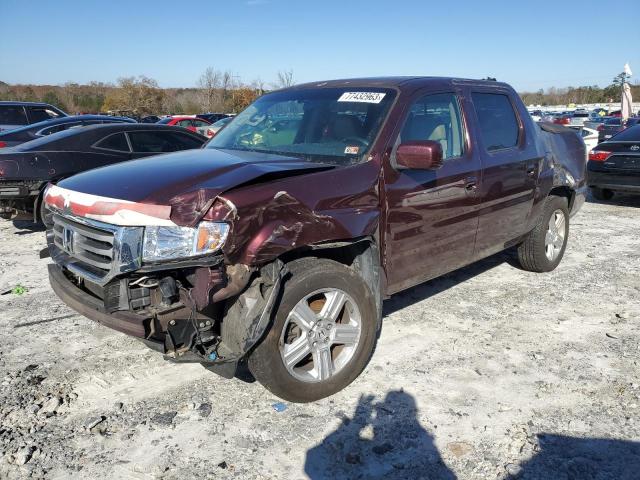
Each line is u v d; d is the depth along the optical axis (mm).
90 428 3203
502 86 5234
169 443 3076
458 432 3164
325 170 3482
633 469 2850
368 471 2852
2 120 14070
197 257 2865
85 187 3326
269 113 4641
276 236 3018
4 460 2926
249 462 2920
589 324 4652
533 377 3764
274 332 3133
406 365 3930
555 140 5945
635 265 6301
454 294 5355
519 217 5246
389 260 3895
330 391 3480
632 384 3664
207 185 3035
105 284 2975
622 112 20969
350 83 4508
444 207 4230
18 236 7934
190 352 3061
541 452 2984
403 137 3949
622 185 9648
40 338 4398
